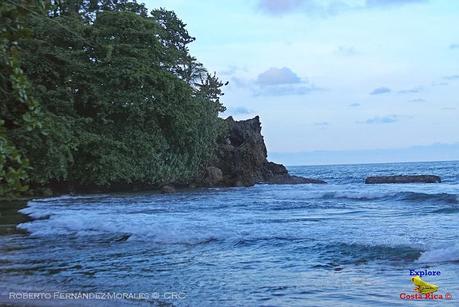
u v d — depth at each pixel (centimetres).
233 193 2614
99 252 851
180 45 3950
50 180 2659
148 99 2814
